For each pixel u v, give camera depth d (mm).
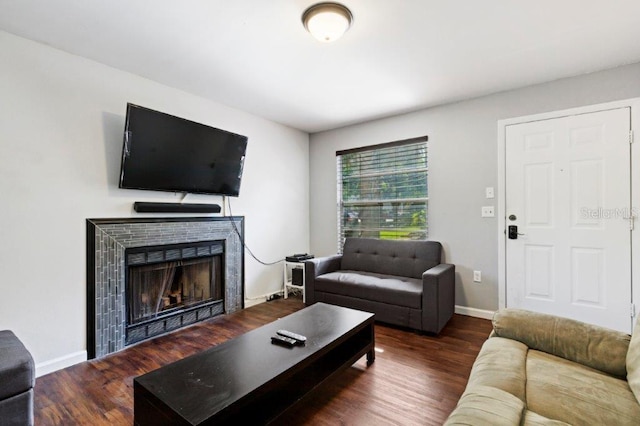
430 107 3490
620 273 2559
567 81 2762
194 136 2873
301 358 1588
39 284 2150
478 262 3211
